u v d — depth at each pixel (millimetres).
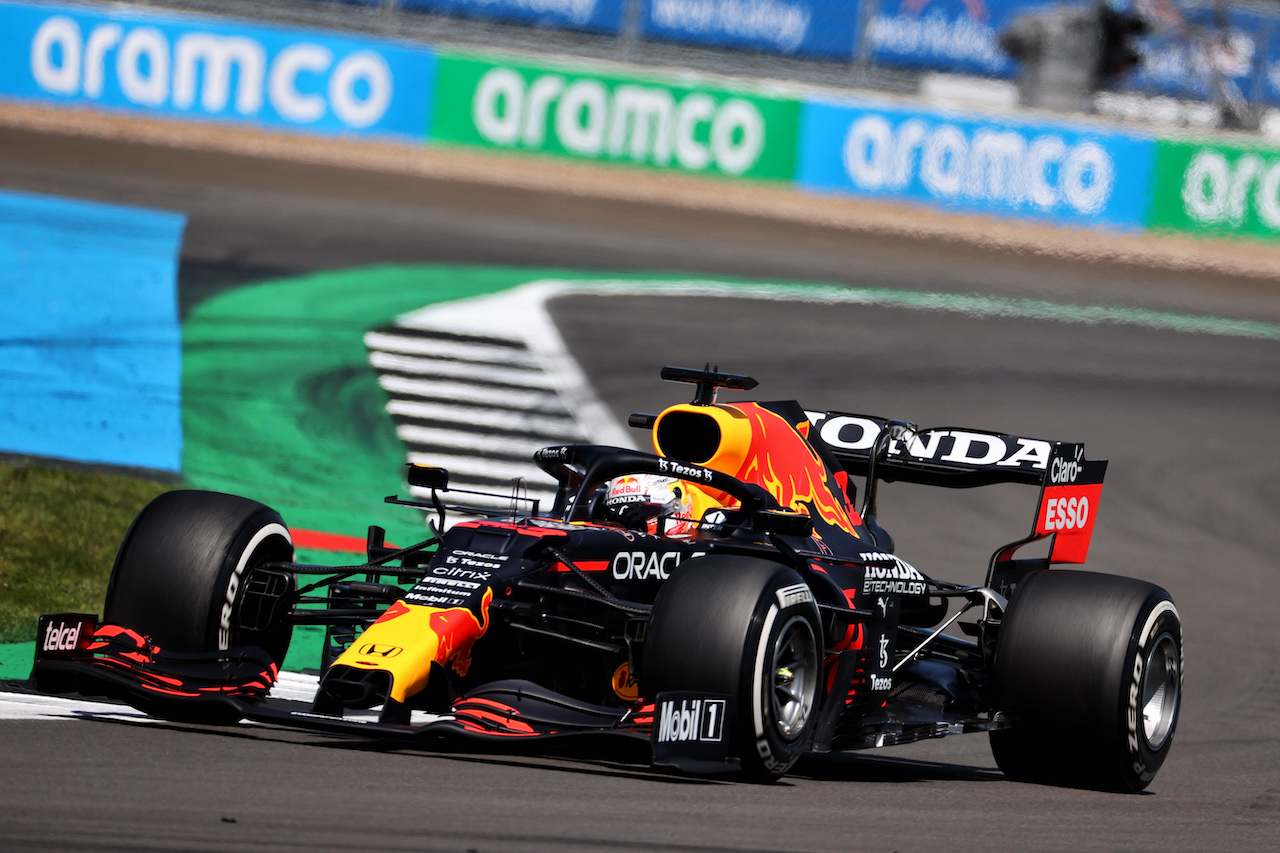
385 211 79688
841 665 20812
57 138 85250
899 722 22188
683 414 21938
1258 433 59062
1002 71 105125
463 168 92875
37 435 43125
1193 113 104812
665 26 104062
